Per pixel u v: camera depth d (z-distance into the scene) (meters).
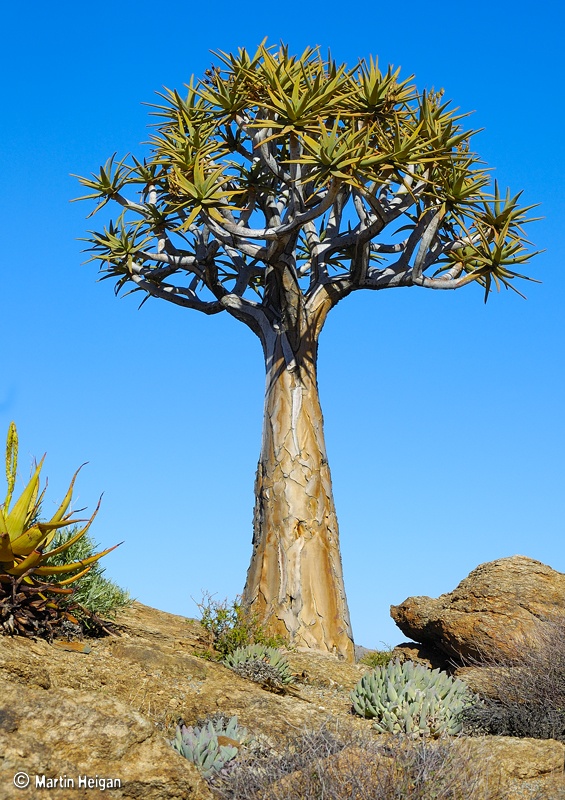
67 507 8.78
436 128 14.31
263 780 6.02
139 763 5.44
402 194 14.74
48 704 5.41
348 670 12.27
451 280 15.48
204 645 11.54
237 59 15.50
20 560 8.45
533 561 14.26
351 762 5.84
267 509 15.14
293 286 15.52
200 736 6.97
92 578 9.84
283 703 9.05
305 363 15.73
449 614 13.37
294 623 14.34
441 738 6.47
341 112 14.22
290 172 14.81
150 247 17.41
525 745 6.80
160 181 16.73
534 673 8.80
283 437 15.33
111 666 8.77
